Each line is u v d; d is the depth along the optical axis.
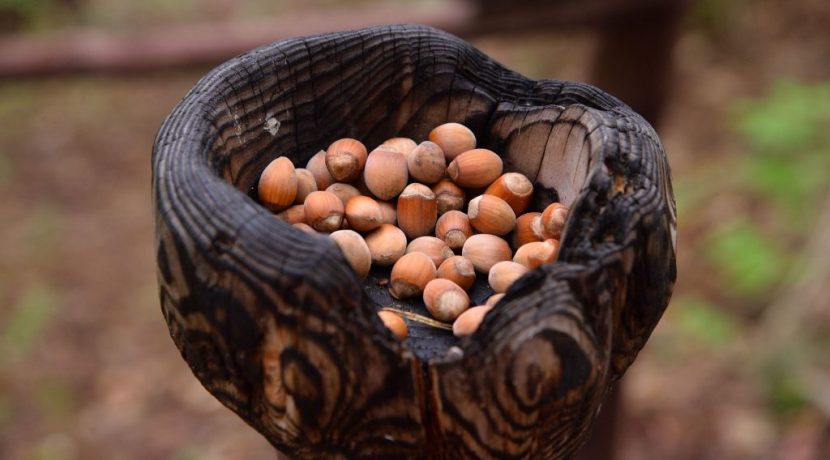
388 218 0.71
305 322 0.59
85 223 2.31
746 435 1.59
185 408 1.80
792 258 1.86
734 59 2.50
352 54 0.70
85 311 2.05
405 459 0.60
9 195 2.42
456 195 0.72
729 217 2.00
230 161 0.66
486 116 0.72
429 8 1.46
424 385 0.60
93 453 1.71
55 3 2.88
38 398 1.84
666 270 0.63
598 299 0.61
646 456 1.57
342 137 0.71
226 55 1.48
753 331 1.79
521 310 0.60
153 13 2.90
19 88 2.81
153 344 1.96
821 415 1.59
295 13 2.83
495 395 0.59
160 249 0.61
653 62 1.37
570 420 0.61
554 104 0.71
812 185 1.97
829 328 1.72
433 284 0.67
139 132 2.63
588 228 0.62
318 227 0.69
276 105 0.68
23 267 2.18
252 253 0.59
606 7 1.29
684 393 1.69
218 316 0.60
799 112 2.06
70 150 2.58
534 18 1.33
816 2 2.62
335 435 0.60
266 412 0.61
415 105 0.72
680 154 2.23
